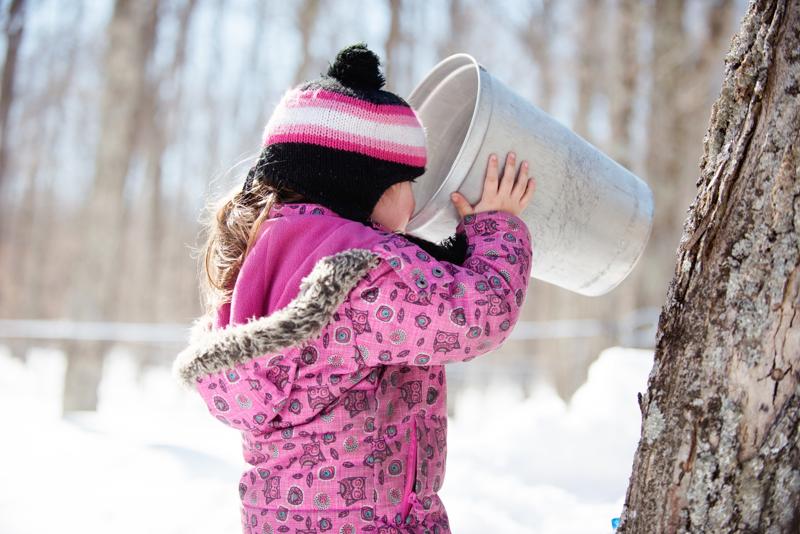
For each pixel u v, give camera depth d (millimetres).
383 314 1359
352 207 1463
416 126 1511
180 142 20469
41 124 22406
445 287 1381
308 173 1441
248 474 1444
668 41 7660
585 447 3383
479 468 3385
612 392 3670
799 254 1276
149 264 18672
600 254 1794
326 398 1386
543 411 4082
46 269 21734
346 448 1385
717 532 1311
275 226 1461
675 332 1388
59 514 3062
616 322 6750
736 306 1312
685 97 8125
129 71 8188
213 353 1385
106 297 7902
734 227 1322
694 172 12406
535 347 14469
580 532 2633
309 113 1446
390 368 1451
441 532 1448
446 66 1800
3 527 2938
